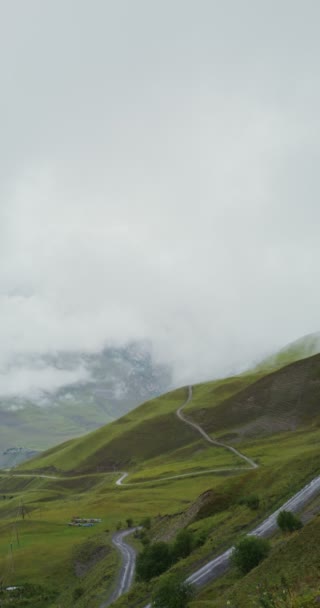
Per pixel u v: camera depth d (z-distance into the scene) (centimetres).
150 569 6519
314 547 4016
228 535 6481
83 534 12800
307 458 9069
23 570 10150
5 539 13638
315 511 6006
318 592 2820
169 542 8125
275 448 19875
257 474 9675
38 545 12000
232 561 4997
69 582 9269
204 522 7981
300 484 7694
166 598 4169
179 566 5909
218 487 9550
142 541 9731
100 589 7350
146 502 15650
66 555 10794
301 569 3731
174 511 11906
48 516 16488
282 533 5503
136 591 5609
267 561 4303
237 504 8250
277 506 7006
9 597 8644
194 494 15412
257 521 6681
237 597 3794
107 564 8769
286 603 2836
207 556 5919
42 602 8306
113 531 12088
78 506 18000
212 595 4409
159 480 19350
